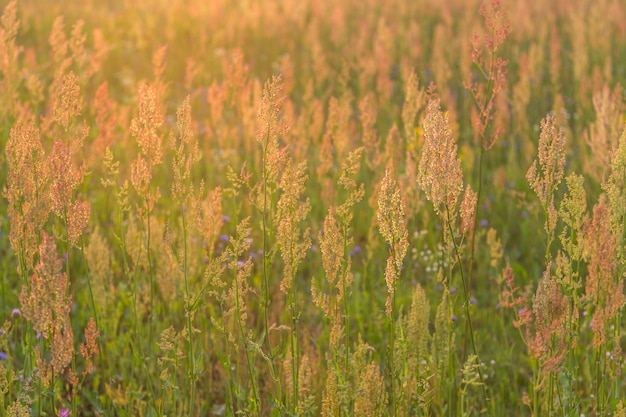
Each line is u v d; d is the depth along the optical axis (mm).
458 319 8648
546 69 20312
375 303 8727
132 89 16719
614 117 8797
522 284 10070
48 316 5527
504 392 8062
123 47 23000
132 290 7062
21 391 6273
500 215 12148
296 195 6059
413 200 8734
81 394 7977
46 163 6266
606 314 5922
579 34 18469
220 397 7832
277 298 9445
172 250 7613
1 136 10531
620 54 21203
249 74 20547
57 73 9289
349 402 5953
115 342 7949
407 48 21391
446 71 13680
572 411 6078
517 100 13320
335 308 6078
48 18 25359
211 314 6520
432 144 5891
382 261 10312
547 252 6211
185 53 22406
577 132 14070
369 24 25266
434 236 10430
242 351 7871
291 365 6359
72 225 6059
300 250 6078
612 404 6336
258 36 24203
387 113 14875
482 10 7055
